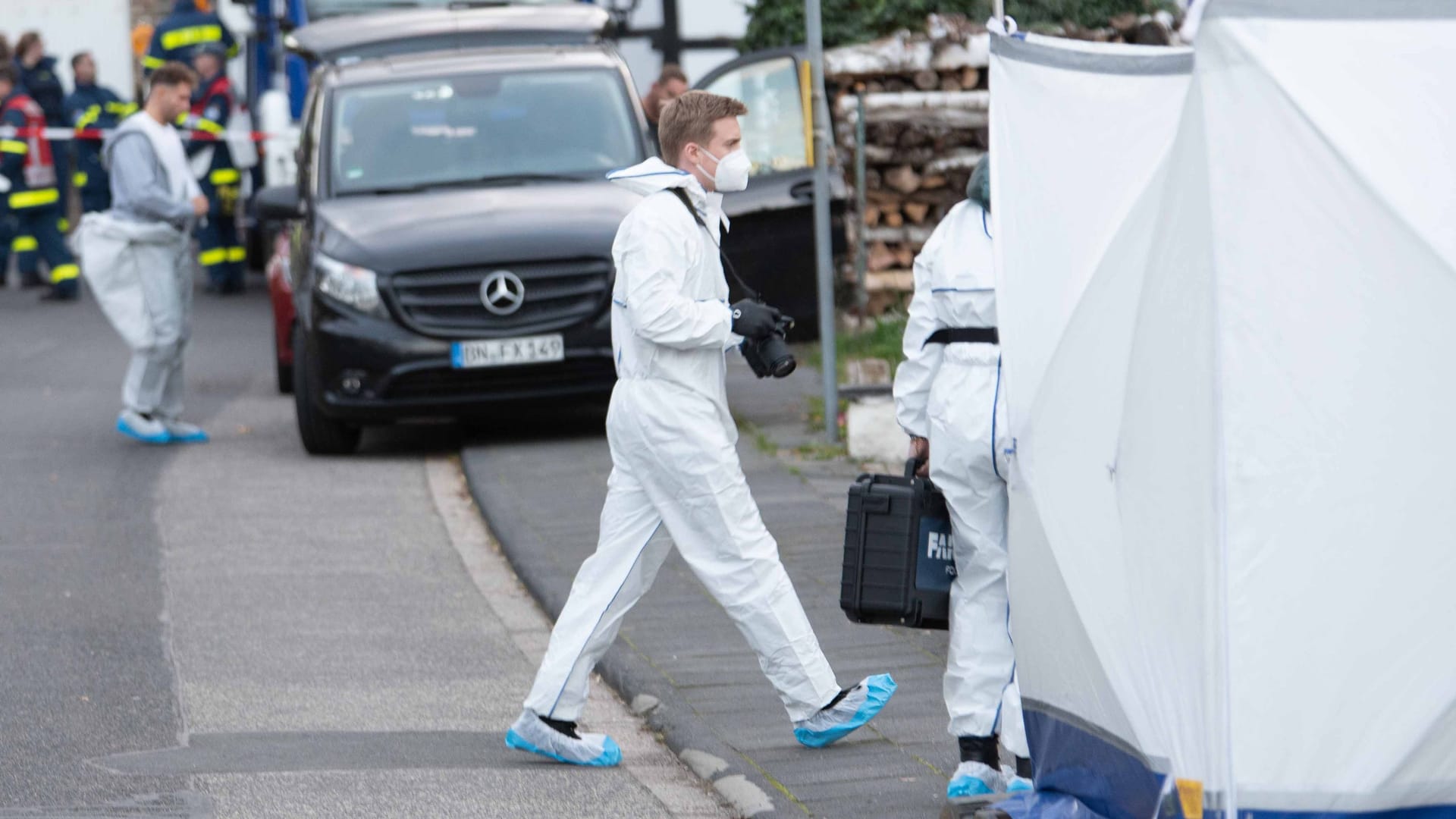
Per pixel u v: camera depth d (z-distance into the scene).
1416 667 6.92
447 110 23.55
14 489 20.08
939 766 10.52
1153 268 7.19
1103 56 7.78
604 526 11.08
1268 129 6.93
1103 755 7.77
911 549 9.87
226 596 15.46
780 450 20.36
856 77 26.88
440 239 21.31
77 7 52.19
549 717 11.02
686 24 36.44
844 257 27.62
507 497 18.67
